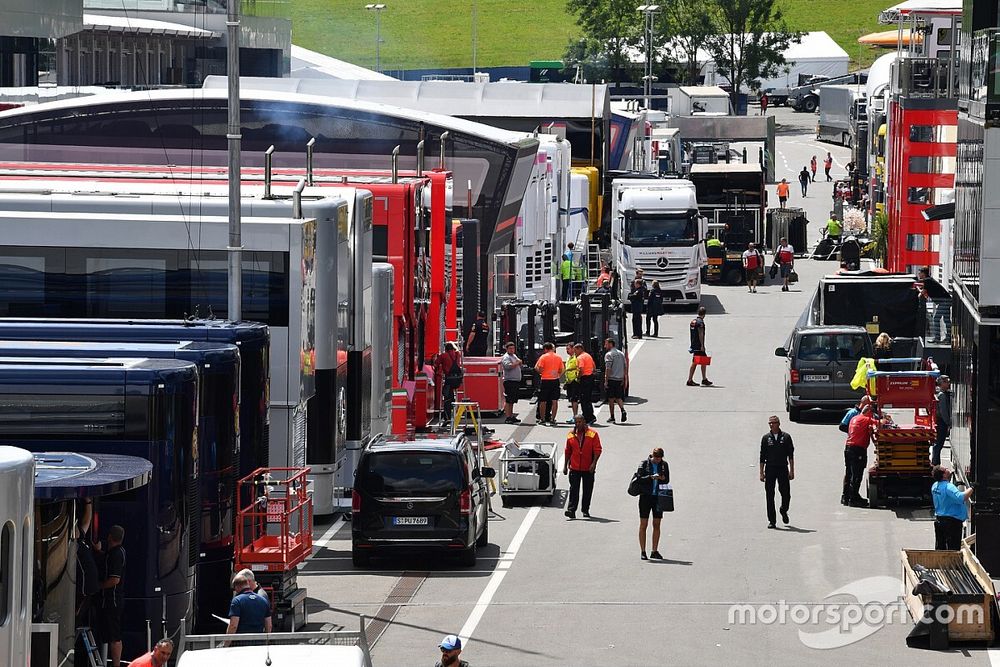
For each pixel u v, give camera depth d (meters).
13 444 56.22
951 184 156.75
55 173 102.38
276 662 41.34
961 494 71.44
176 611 56.50
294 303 77.00
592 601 68.38
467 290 131.50
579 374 114.50
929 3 176.00
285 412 77.38
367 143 149.25
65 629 50.44
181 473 56.56
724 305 186.25
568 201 176.25
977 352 71.06
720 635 62.97
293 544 63.09
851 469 88.06
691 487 93.44
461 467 74.00
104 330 65.19
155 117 151.50
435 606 67.62
